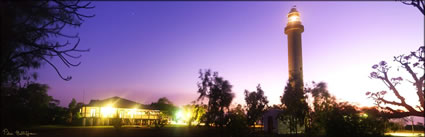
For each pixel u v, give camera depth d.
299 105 19.80
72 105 41.09
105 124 36.06
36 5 7.50
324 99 19.06
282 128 25.30
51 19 8.47
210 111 20.20
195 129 25.59
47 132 22.70
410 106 24.38
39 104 7.85
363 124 16.78
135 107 39.75
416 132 26.91
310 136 19.75
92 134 22.41
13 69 7.71
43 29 8.28
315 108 19.31
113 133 23.36
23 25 7.23
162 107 41.00
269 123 26.22
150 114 39.94
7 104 7.23
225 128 20.61
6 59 7.32
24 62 7.84
